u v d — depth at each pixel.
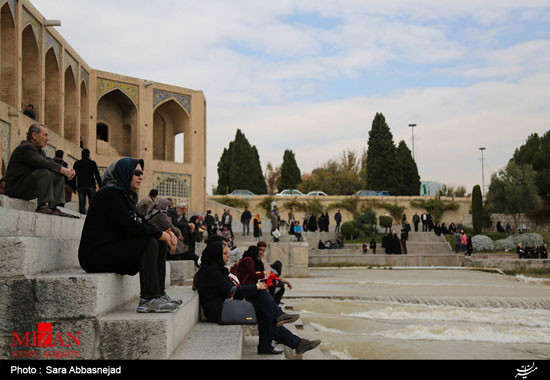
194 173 35.62
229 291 6.53
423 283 21.78
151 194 11.14
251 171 60.06
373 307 14.36
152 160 33.75
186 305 5.70
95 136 31.70
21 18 21.41
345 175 67.19
